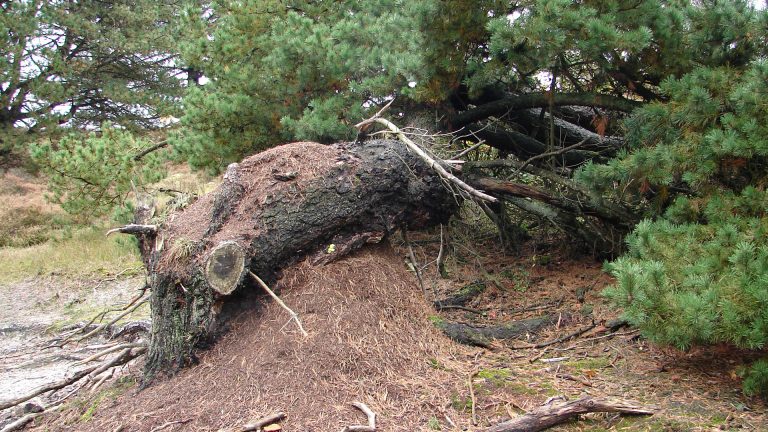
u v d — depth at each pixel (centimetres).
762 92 464
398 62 681
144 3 1958
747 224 450
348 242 489
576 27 559
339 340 422
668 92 553
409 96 686
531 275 702
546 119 789
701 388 400
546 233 816
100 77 1980
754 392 374
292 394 386
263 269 457
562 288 646
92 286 957
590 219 680
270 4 873
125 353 514
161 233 496
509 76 737
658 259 439
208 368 432
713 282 396
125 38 1845
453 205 561
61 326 785
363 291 468
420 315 491
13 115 1783
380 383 402
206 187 1172
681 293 398
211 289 435
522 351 489
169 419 388
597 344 492
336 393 388
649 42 595
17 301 912
